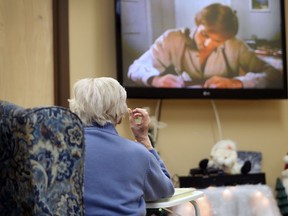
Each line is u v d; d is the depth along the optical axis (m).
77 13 3.45
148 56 3.46
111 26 3.49
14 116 1.18
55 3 3.39
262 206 3.12
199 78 3.53
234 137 3.71
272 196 3.21
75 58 3.43
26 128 1.16
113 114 1.63
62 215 1.19
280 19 3.70
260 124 3.77
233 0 3.63
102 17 3.49
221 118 3.70
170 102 3.61
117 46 3.40
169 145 3.58
